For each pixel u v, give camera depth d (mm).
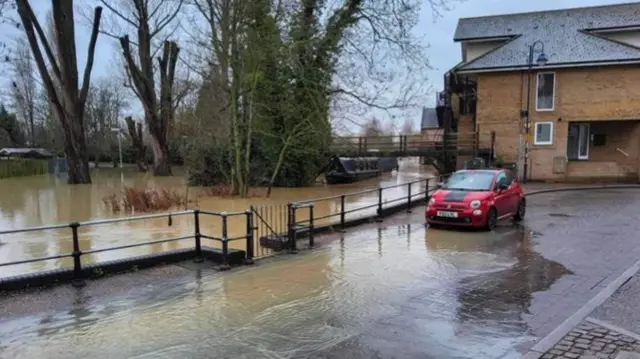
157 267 7984
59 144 55438
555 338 4785
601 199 18109
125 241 11922
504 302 6219
